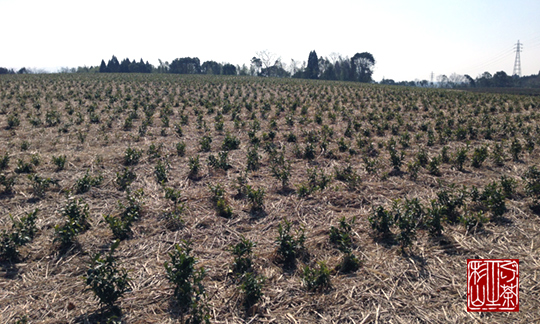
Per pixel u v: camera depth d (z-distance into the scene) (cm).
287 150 1066
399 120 1482
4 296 415
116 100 2094
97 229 568
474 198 644
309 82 4597
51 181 703
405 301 415
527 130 1312
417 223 575
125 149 1033
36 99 2011
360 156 1019
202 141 1070
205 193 716
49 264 478
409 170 842
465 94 3045
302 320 386
